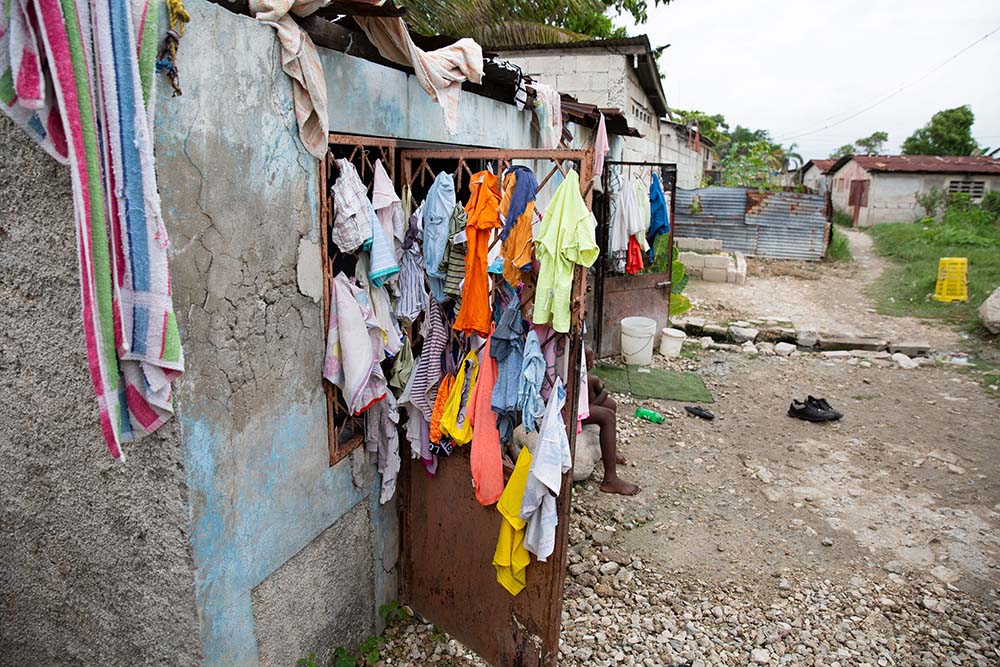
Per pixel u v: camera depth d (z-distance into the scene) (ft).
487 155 9.20
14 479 7.91
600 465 17.74
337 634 9.98
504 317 9.14
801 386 24.81
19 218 6.76
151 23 5.56
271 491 8.14
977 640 11.57
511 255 8.89
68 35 5.03
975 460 18.62
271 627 8.43
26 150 6.47
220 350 7.08
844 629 11.82
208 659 7.44
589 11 37.17
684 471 17.75
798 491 16.79
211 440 7.07
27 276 6.95
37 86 5.07
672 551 14.10
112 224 5.60
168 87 6.05
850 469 18.04
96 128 5.38
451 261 9.59
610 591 12.60
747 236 54.90
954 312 35.24
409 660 10.77
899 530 15.03
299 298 8.23
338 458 9.42
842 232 78.79
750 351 29.12
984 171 79.15
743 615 12.08
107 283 5.56
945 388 24.58
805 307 37.78
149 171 5.64
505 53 33.04
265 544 8.14
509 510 9.46
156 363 6.00
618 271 26.40
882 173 82.58
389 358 10.31
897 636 11.67
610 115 23.35
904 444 19.71
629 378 25.04
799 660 11.07
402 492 11.30
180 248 6.41
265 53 7.23
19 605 8.50
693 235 56.65
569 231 8.30
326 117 8.09
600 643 11.28
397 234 9.80
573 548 13.93
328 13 8.55
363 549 10.41
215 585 7.39
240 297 7.27
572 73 32.58
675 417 21.45
